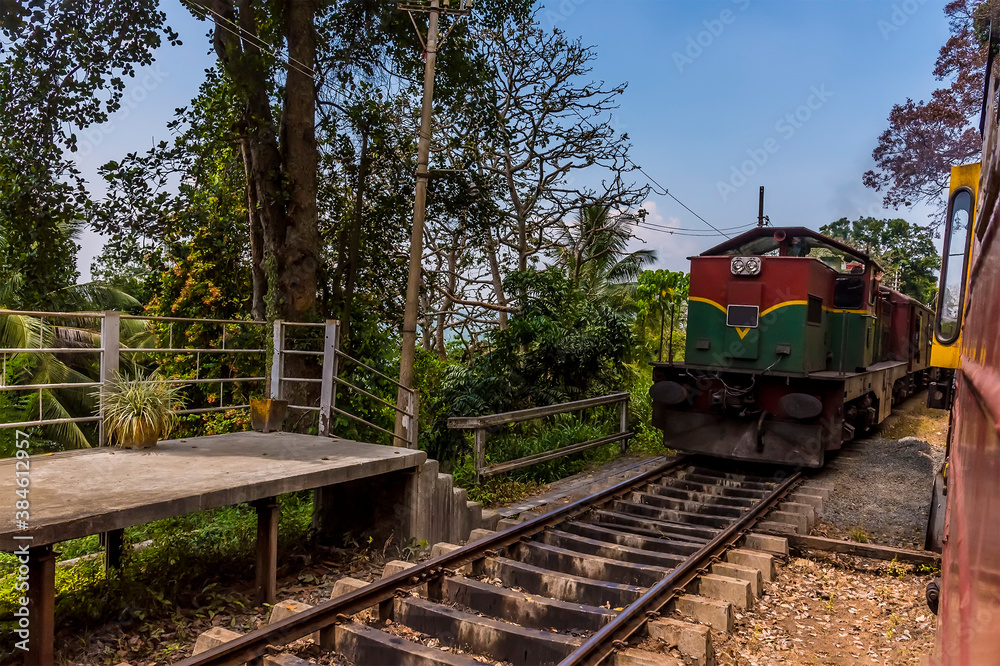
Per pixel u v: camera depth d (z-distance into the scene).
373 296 11.98
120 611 4.78
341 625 4.32
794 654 4.45
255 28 9.78
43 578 3.89
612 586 4.97
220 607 5.07
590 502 7.20
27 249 9.36
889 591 5.50
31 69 8.54
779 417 9.01
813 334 9.15
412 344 9.30
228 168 11.51
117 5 8.64
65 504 4.22
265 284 11.05
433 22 9.37
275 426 7.33
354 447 6.63
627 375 14.63
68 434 13.89
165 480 4.93
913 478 8.84
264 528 5.32
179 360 11.84
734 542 6.22
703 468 9.49
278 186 9.94
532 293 13.48
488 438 10.99
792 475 8.69
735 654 4.39
